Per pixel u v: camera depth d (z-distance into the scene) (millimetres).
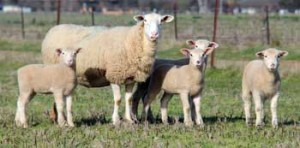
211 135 16141
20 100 18062
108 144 14867
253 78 18172
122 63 18266
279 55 17953
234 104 23438
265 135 16297
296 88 28531
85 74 19141
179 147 14477
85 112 20984
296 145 14797
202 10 89250
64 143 15078
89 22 61031
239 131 16891
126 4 98312
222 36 44125
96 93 26750
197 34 46250
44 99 24750
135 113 19547
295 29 48250
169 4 96562
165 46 40375
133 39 18125
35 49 45062
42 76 17781
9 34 52656
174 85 18250
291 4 83188
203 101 24281
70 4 108500
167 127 17469
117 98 18562
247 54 37750
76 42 19875
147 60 18141
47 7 111250
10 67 38031
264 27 46750
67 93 17859
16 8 121312
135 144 15055
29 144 15078
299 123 18781
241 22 57312
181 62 19516
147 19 17906
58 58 20375
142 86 19438
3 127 17688
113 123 18156
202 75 18109
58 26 21047
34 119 19375
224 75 32031
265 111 21891
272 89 17969
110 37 18734
